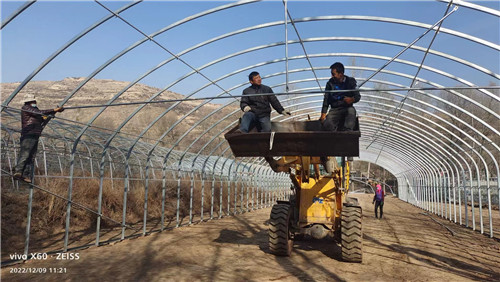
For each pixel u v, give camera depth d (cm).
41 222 1321
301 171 1093
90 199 1576
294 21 984
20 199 1354
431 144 2153
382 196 2164
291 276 839
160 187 2186
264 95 771
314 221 1098
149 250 1116
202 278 810
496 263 1015
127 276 818
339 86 748
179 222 1797
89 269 877
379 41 1066
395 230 1658
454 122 3603
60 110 913
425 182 2981
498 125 3562
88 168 1927
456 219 2202
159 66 1077
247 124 760
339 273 873
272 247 1047
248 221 1955
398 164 3716
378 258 1047
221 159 2772
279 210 1069
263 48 1132
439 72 1138
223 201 2745
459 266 970
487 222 2089
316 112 1983
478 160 3869
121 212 1712
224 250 1138
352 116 730
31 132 916
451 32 898
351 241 981
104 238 1305
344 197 1234
